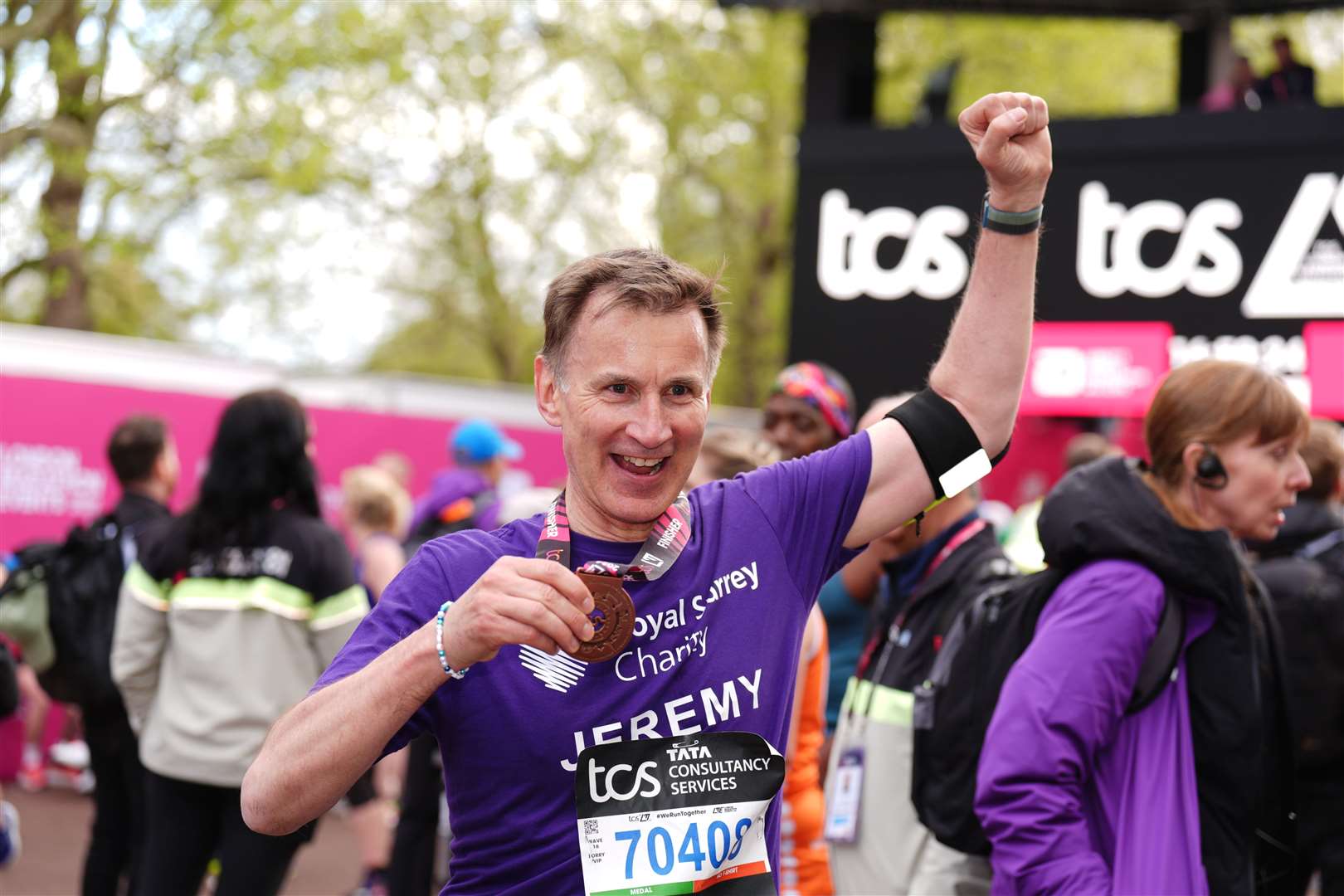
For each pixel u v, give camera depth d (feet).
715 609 5.53
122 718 13.85
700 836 5.29
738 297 63.77
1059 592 7.32
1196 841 6.97
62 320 41.11
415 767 15.94
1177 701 7.15
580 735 5.27
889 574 10.11
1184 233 28.02
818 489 5.93
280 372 33.19
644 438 5.32
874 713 9.43
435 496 19.48
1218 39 34.88
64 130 33.68
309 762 5.01
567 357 5.53
